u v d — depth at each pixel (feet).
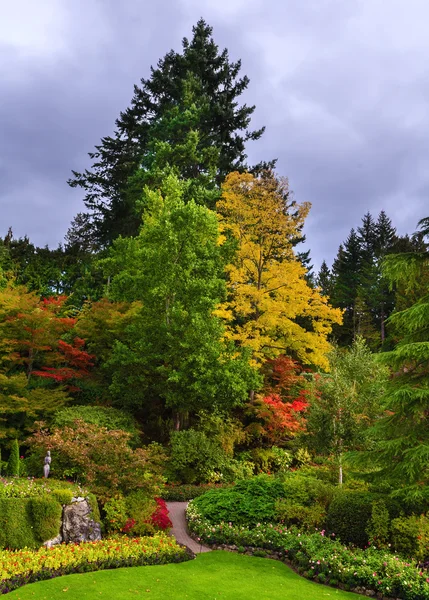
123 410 81.35
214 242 86.94
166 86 136.46
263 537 50.37
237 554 48.80
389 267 48.47
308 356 92.48
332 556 43.80
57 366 88.69
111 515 51.16
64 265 143.43
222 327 81.46
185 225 81.82
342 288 192.95
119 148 142.00
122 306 89.10
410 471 41.73
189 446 76.23
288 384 90.12
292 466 86.74
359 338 68.95
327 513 50.85
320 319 93.86
